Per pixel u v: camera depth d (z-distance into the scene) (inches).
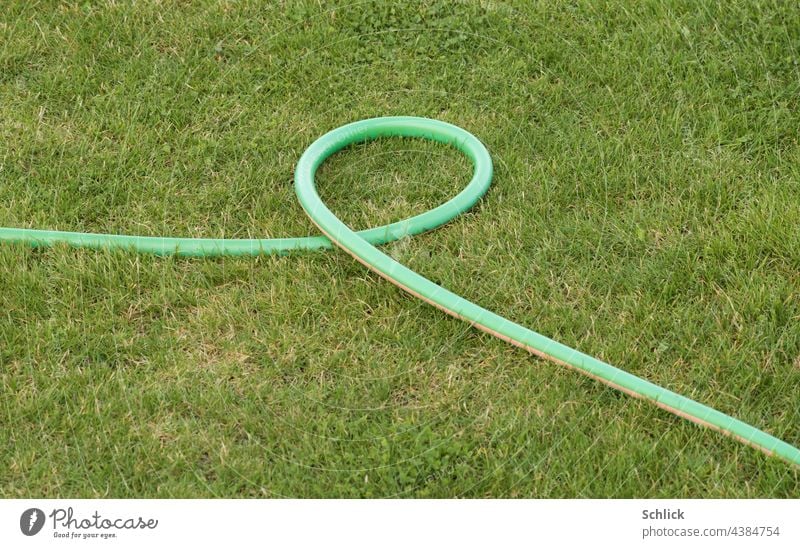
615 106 157.1
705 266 127.3
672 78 161.5
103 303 123.7
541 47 168.9
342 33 173.8
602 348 117.5
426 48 171.6
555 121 155.3
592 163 145.6
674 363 116.0
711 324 119.9
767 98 156.0
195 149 150.3
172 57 169.2
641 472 104.6
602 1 175.9
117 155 149.2
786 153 147.4
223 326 122.4
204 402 111.8
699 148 148.6
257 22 176.1
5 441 107.7
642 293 125.0
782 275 126.6
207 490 103.6
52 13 177.0
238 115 158.1
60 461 106.3
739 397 111.8
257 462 105.8
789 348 116.3
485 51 170.4
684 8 173.5
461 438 108.7
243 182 144.3
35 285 124.9
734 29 168.7
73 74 164.6
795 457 104.2
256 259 130.3
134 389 112.8
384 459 105.8
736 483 103.7
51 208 139.0
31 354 116.8
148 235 136.3
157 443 107.4
